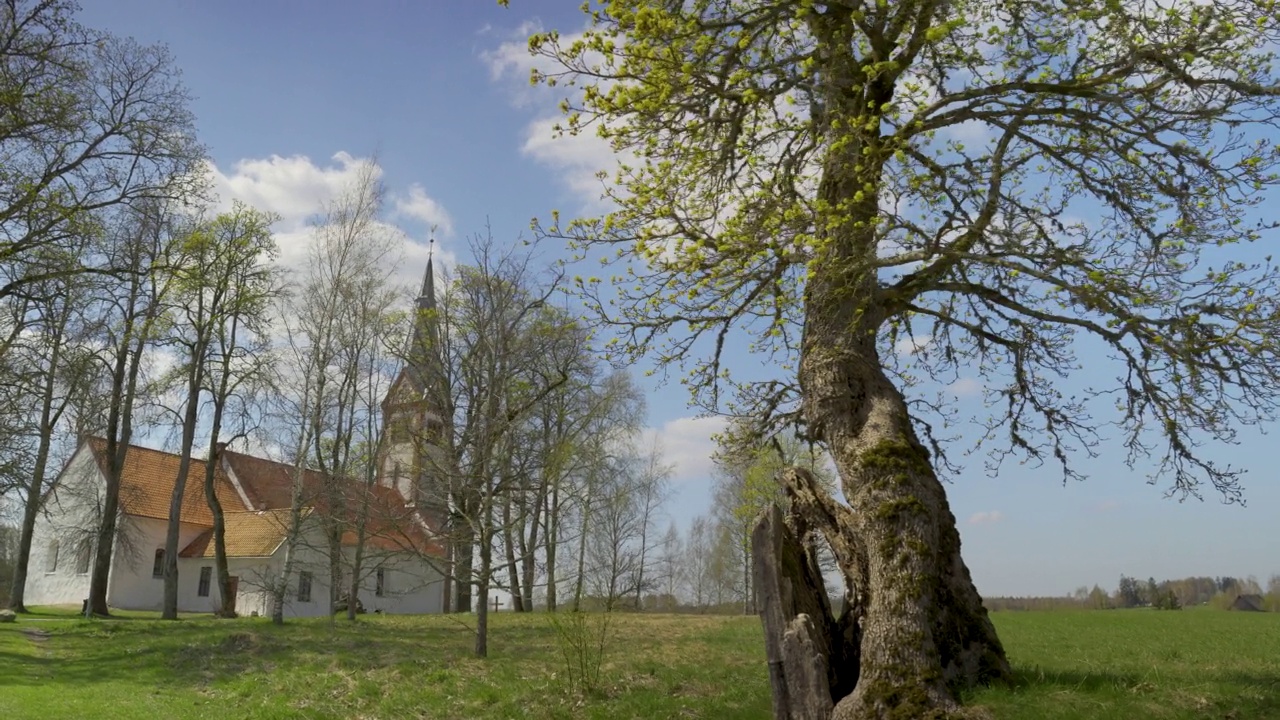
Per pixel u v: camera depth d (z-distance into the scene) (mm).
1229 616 39312
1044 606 66000
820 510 12094
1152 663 15727
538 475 22234
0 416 23141
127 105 22094
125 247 30875
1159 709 9844
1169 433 11953
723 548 57812
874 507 10836
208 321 32812
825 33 12281
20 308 23172
